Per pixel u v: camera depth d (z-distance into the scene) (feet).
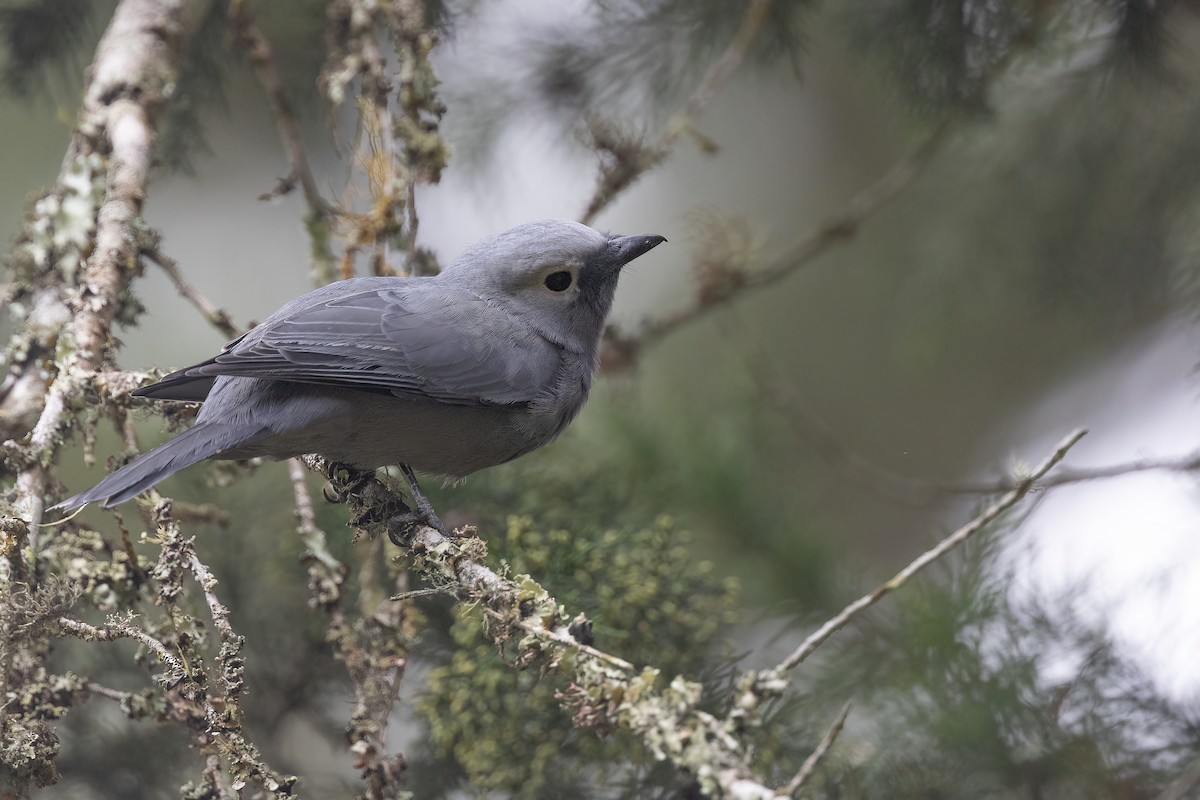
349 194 34.47
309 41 41.37
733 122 55.72
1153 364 49.14
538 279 32.96
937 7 38.14
